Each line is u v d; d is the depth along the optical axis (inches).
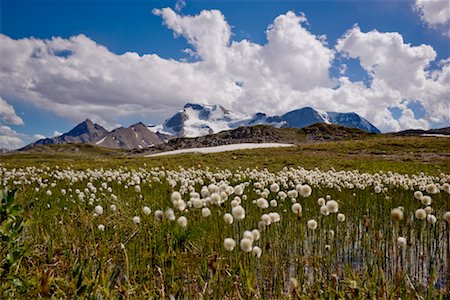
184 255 222.1
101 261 196.4
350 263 224.5
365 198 408.5
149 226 255.8
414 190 470.3
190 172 737.0
